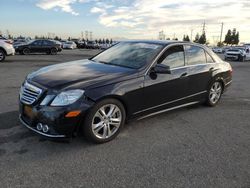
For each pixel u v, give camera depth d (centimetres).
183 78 545
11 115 538
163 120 555
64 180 331
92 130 415
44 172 346
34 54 2653
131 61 504
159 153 411
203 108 654
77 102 392
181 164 381
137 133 482
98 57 568
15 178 330
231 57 2766
